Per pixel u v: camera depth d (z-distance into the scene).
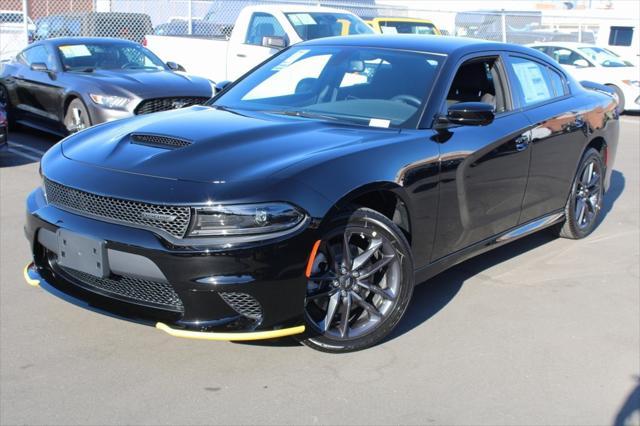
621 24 20.61
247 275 3.09
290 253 3.16
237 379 3.33
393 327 3.68
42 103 9.10
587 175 5.70
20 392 3.17
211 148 3.51
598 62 15.17
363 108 4.21
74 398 3.13
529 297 4.49
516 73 4.89
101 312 3.30
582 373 3.52
